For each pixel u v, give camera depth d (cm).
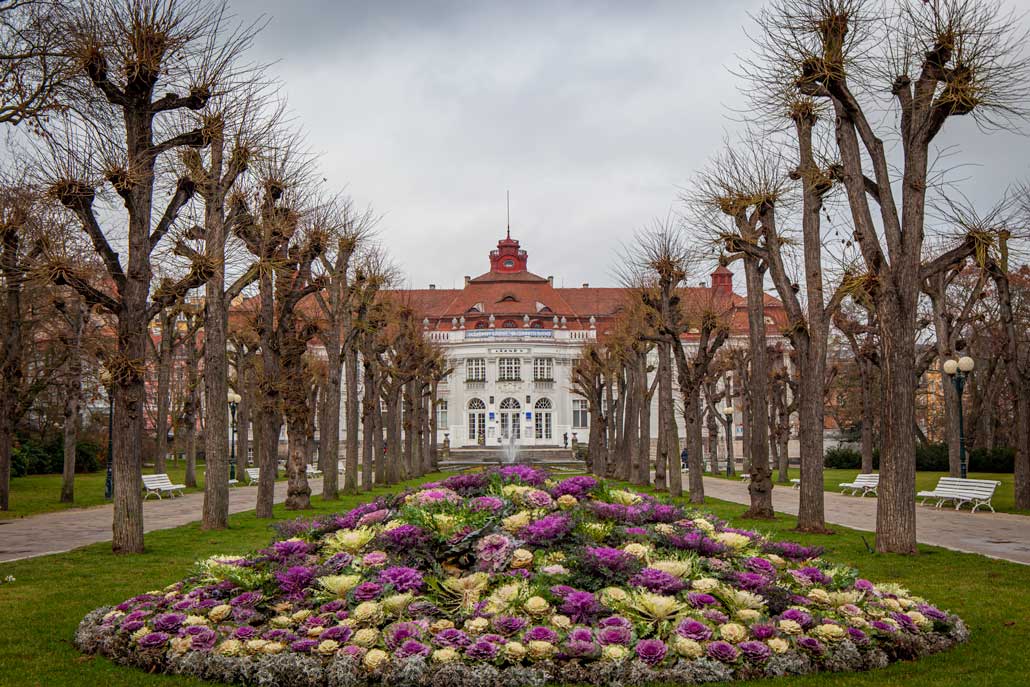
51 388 4400
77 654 852
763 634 769
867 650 786
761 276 2305
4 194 2058
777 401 4650
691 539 909
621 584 827
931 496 2903
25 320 3250
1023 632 927
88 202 1580
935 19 1495
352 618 782
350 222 3297
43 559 1497
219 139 1864
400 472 5062
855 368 5888
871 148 1569
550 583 819
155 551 1608
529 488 1003
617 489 1047
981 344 4497
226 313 2127
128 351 1584
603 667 712
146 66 1596
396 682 711
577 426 9194
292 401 2688
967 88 1449
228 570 899
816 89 1641
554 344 9138
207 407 2073
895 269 1541
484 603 795
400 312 4550
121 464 1587
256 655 756
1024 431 2608
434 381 6322
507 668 714
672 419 3284
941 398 6162
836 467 5769
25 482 4003
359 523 983
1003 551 1600
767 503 2255
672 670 718
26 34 1661
